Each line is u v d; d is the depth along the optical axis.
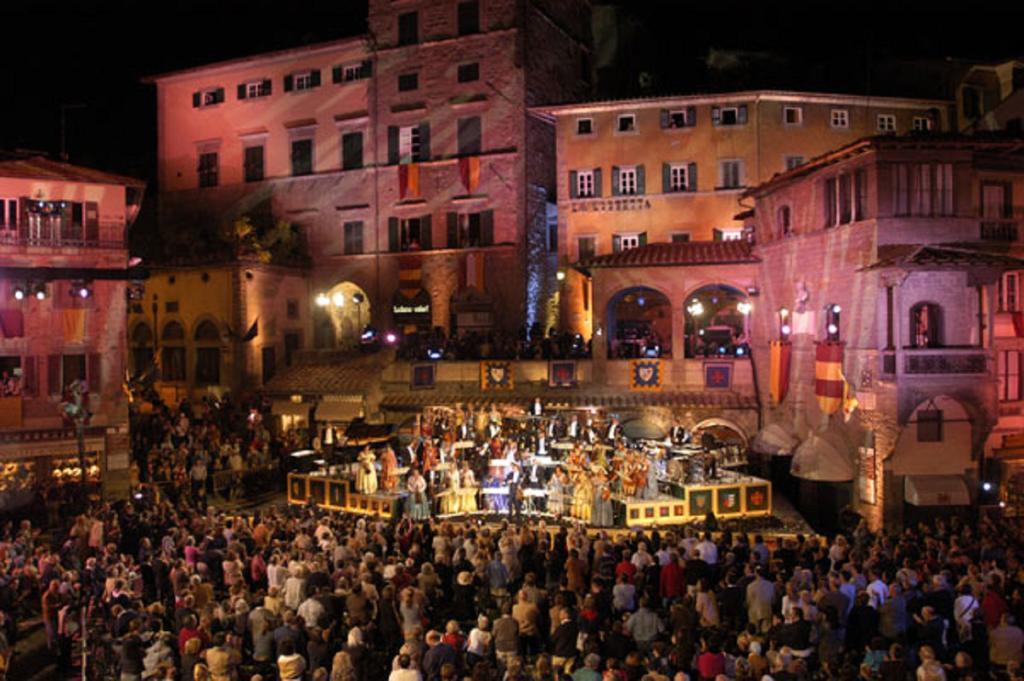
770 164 46.38
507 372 43.19
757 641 15.94
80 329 36.59
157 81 58.19
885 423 30.83
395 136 52.50
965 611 17.86
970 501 30.83
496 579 21.61
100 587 21.38
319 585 19.88
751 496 32.75
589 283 48.62
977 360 30.42
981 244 31.80
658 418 40.59
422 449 34.50
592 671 14.55
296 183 54.69
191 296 50.16
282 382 47.53
